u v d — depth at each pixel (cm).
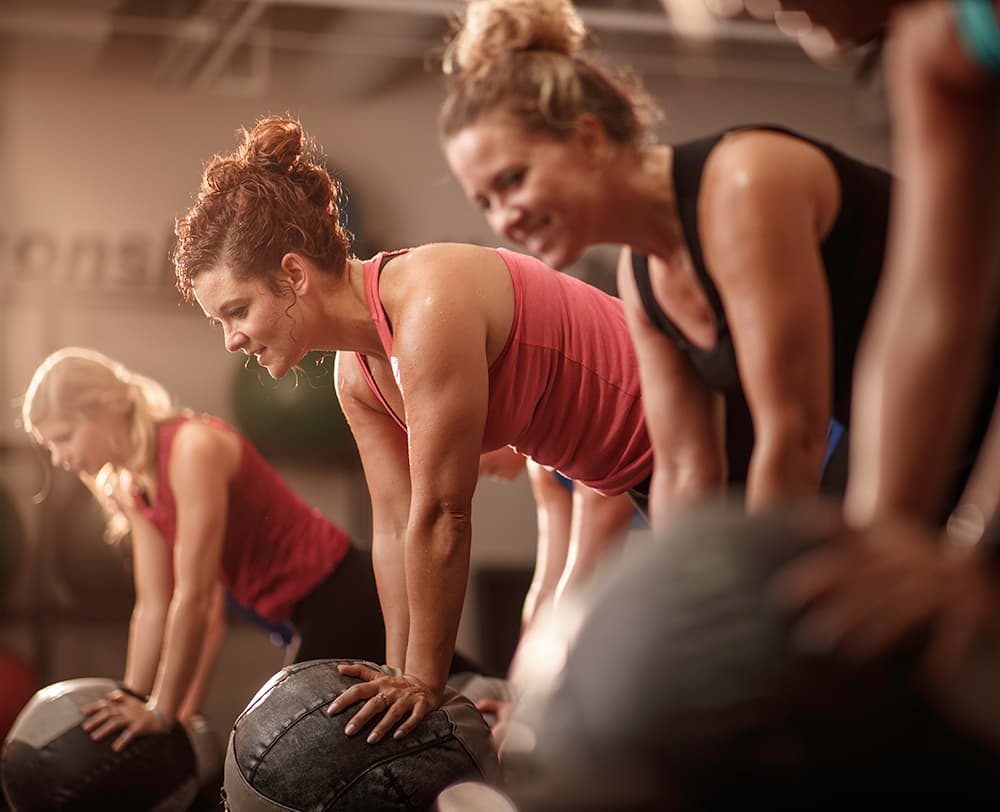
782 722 92
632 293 186
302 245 216
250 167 217
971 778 90
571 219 161
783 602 95
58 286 694
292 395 670
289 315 218
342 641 349
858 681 91
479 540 737
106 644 668
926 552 93
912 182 109
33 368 689
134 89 712
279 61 730
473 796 196
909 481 102
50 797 312
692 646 96
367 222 730
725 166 155
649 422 193
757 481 149
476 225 743
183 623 325
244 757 207
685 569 100
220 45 702
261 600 352
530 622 325
